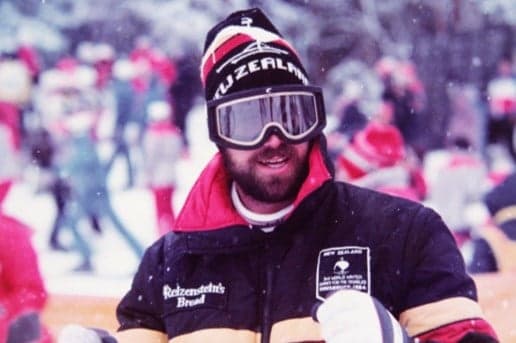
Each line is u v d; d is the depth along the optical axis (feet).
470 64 108.47
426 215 14.14
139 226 71.92
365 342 11.84
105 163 66.49
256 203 14.07
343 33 126.62
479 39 109.91
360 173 42.34
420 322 13.56
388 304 13.76
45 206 77.66
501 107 94.99
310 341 13.52
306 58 127.24
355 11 126.21
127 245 65.21
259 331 13.84
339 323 12.03
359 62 124.98
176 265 14.39
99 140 79.61
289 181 13.82
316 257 13.97
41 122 80.69
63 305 33.81
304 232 14.05
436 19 119.24
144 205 77.30
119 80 82.07
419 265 13.84
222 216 14.06
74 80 81.51
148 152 66.03
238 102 13.76
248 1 124.67
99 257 62.49
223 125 13.83
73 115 67.62
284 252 14.02
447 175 62.28
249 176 13.79
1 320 23.44
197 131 100.07
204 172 14.49
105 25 119.85
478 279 31.81
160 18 119.96
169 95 82.64
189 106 100.32
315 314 12.54
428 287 13.67
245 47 14.17
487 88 105.60
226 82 14.06
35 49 117.08
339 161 42.93
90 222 65.00
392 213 14.14
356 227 14.07
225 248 14.06
